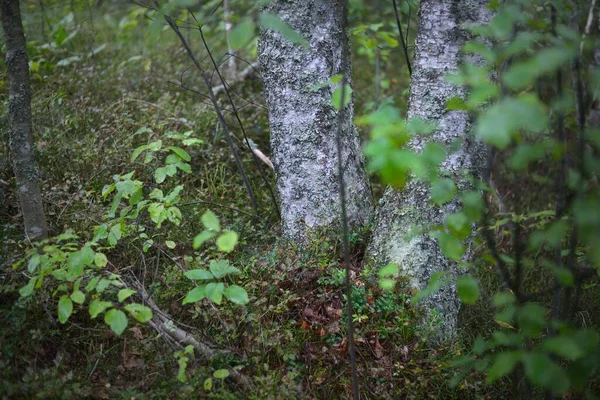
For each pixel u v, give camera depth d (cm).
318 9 300
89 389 235
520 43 162
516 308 188
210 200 366
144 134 390
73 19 558
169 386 243
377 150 141
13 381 241
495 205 401
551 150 168
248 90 502
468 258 295
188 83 498
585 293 332
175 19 333
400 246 289
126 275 290
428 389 264
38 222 284
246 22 162
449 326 291
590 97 220
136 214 280
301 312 286
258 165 367
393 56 654
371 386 264
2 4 259
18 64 268
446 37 269
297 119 310
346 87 211
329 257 312
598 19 309
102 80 473
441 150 163
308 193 318
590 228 158
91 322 273
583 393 216
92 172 352
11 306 264
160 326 267
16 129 273
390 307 281
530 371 162
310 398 256
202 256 320
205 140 412
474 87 159
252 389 247
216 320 280
